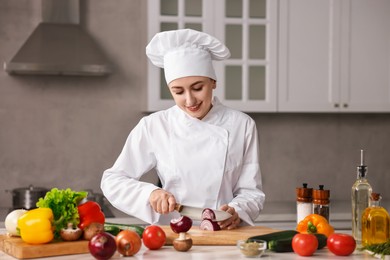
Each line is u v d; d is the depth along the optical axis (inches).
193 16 160.9
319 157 182.5
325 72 167.0
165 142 96.5
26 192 156.2
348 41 167.6
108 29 171.3
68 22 163.9
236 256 71.4
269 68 164.4
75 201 75.1
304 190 90.8
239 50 163.5
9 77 168.1
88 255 72.1
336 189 183.8
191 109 92.0
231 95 163.6
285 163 181.3
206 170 95.0
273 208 165.0
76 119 171.6
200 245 79.1
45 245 71.2
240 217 88.5
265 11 164.2
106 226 80.6
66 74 166.9
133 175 97.2
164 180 97.1
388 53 169.5
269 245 73.5
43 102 170.1
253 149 97.6
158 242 74.9
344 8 167.0
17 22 167.0
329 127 182.9
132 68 173.3
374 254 72.1
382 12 168.6
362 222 78.9
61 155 171.2
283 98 165.2
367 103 169.2
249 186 96.3
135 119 173.9
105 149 172.9
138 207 90.2
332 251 73.1
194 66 90.4
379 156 185.6
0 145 168.6
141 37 172.9
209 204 95.4
